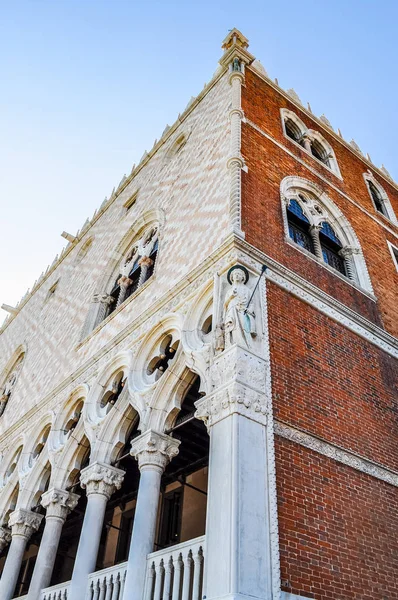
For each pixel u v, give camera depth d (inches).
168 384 459.8
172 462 615.5
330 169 757.3
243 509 307.7
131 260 763.4
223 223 504.4
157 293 565.0
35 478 610.5
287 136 712.4
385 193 860.6
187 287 497.4
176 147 830.5
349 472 399.2
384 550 377.1
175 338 486.6
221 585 285.3
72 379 649.0
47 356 834.8
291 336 438.3
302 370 423.8
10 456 726.5
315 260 552.1
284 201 595.8
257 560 295.6
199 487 621.0
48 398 693.3
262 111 700.7
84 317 767.7
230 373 372.5
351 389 460.1
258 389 372.5
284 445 364.8
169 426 449.7
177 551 355.6
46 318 973.8
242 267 439.5
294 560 315.0
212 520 317.1
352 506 379.9
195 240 546.9
